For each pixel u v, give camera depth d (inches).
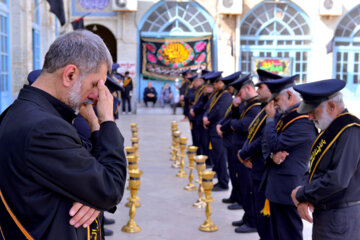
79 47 56.3
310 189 102.2
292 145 130.6
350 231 100.8
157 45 770.2
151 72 774.5
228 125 214.7
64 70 56.0
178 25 772.0
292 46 785.6
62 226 52.7
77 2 737.0
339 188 97.2
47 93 56.6
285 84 135.1
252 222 181.2
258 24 783.7
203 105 328.5
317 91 102.0
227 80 250.8
